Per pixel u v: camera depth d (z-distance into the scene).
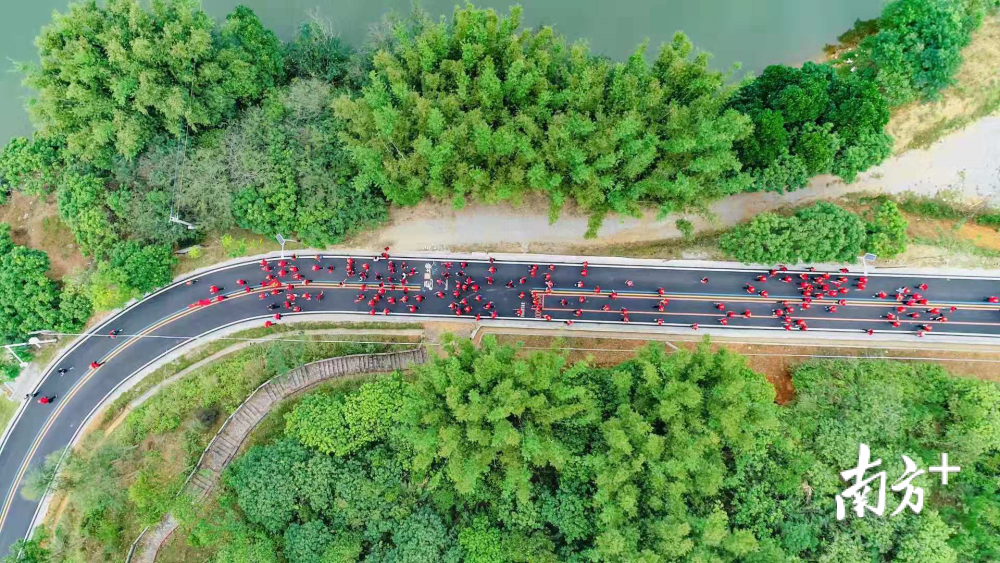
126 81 51.53
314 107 56.38
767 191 59.16
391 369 56.69
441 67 53.31
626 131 48.50
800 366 55.91
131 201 55.81
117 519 52.28
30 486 51.81
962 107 61.28
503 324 59.53
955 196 61.88
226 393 55.19
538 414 45.56
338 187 57.12
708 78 50.75
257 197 56.25
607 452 45.53
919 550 45.12
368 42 60.78
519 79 52.47
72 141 53.66
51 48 51.19
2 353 56.94
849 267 58.78
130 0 51.38
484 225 60.88
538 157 51.25
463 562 46.44
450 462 44.28
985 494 48.34
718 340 58.62
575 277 59.94
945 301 57.91
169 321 59.34
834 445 47.84
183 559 51.28
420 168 52.91
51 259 58.22
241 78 55.56
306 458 49.62
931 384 53.03
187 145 56.78
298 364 56.00
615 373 46.56
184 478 52.12
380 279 59.94
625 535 43.34
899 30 57.25
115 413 57.38
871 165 57.06
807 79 53.75
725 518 42.78
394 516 47.72
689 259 59.81
